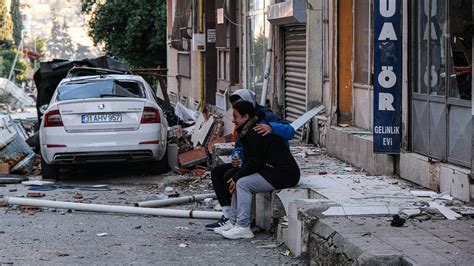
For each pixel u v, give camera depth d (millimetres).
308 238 7703
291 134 9094
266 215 9391
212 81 26578
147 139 13922
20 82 84500
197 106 28203
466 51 8648
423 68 9859
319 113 14781
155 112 14078
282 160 8992
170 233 9359
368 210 7992
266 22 18797
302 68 16188
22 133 18719
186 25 28297
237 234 8961
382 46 10203
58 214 10773
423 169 9516
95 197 12445
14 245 8594
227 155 14141
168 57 35469
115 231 9484
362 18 12961
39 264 7680
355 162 12047
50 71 20625
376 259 6203
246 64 21469
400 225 7387
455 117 9000
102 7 37469
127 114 13891
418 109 9984
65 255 8078
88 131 13773
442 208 8102
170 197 12273
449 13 9023
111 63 21438
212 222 10156
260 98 19531
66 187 13570
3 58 81688
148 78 37625
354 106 13445
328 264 7047
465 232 7133
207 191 13016
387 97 10234
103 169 15812
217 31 24703
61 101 13930
